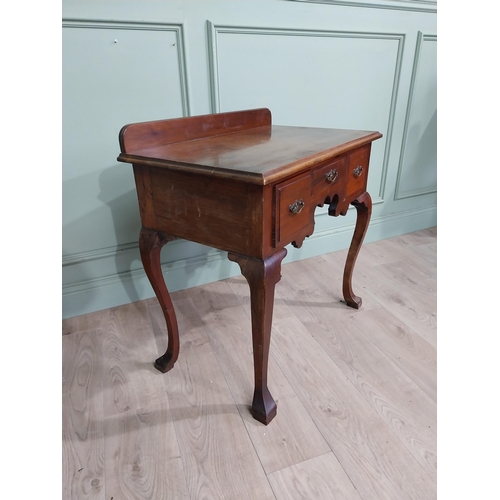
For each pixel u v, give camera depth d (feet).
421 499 2.48
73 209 4.22
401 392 3.35
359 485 2.58
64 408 3.25
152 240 3.06
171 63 4.13
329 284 5.18
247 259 2.58
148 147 2.99
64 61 3.68
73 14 3.56
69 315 4.53
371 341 4.02
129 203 4.47
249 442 2.91
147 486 2.60
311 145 3.00
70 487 2.60
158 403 3.29
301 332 4.17
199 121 3.38
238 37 4.36
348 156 3.35
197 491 2.56
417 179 6.61
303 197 2.73
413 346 3.93
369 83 5.47
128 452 2.85
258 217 2.39
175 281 5.02
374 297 4.86
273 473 2.67
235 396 3.36
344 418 3.10
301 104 5.08
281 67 4.75
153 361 3.81
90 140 4.04
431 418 3.08
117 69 3.91
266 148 2.91
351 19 4.93
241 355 3.87
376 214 6.47
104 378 3.59
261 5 4.33
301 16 4.60
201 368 3.70
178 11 3.96
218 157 2.63
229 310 4.64
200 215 2.69
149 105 4.19
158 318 4.51
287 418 3.11
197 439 2.94
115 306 4.77
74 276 4.46
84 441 2.94
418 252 6.13
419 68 5.72
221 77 4.44
